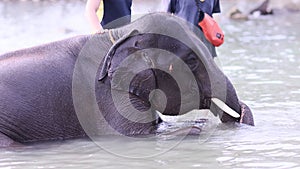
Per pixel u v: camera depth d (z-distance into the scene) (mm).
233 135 15547
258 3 49406
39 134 15617
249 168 13000
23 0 56406
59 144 15281
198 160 13648
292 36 34281
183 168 13094
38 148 14938
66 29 36625
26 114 15500
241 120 16391
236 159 13641
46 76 15820
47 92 15727
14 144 15203
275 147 14484
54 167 13336
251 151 14219
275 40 32781
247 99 19250
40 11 48094
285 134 15555
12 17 44094
